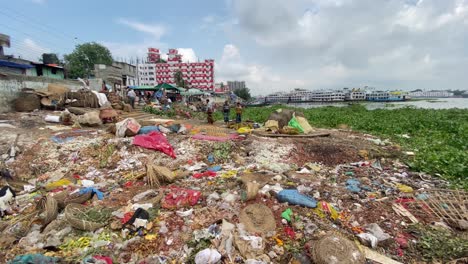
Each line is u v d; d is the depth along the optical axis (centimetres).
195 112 2119
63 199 473
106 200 489
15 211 471
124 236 369
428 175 641
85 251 339
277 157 783
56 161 688
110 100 1547
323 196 495
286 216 409
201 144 838
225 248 342
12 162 664
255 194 459
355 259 317
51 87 1321
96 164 695
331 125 1644
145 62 9031
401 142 1044
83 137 856
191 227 387
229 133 1062
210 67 9300
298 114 1242
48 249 348
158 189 530
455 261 320
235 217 411
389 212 441
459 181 579
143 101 2314
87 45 4944
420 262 326
